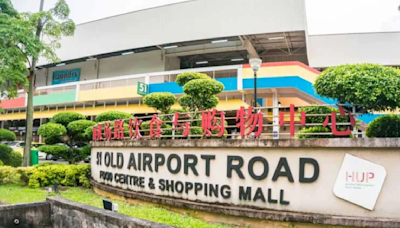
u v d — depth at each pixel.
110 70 31.64
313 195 6.30
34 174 11.97
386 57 23.25
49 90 29.86
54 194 10.25
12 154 16.28
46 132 13.56
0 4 16.70
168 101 11.45
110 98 25.94
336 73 6.66
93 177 11.66
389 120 6.79
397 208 5.79
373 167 5.94
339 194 6.11
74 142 14.78
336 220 5.96
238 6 23.45
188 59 29.97
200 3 24.72
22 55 14.91
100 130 11.49
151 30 26.70
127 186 9.45
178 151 8.09
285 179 6.56
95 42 30.03
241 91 20.72
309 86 18.81
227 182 7.18
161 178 8.39
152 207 8.17
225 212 6.96
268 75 19.67
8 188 11.55
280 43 25.91
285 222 6.38
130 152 9.43
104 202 5.46
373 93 6.18
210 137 8.90
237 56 28.67
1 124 37.84
